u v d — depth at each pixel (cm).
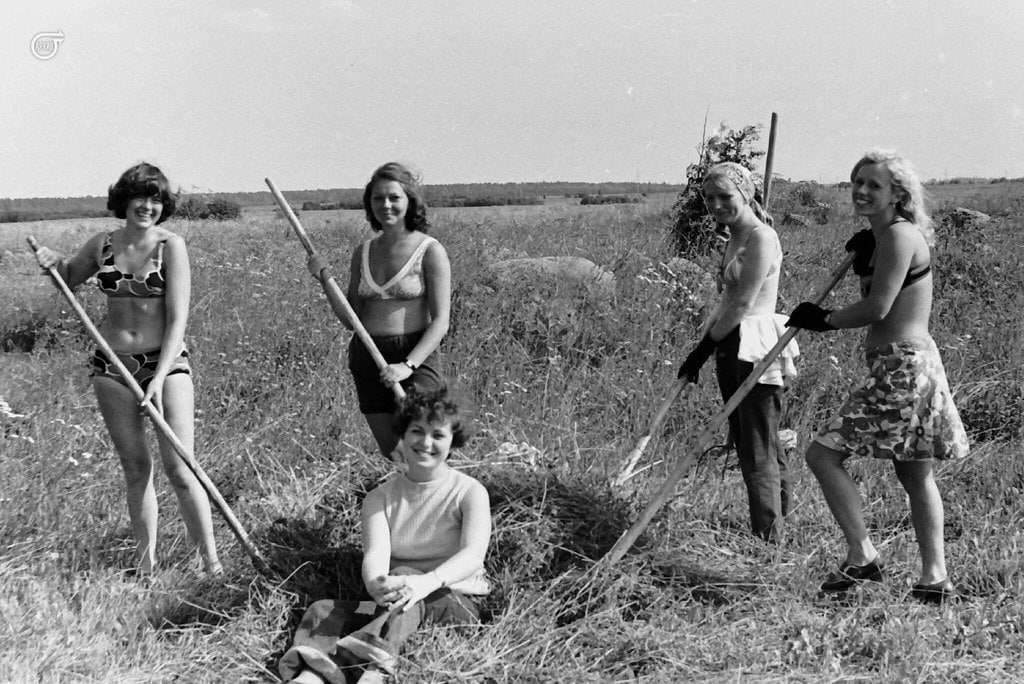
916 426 446
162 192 470
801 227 1564
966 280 1008
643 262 1033
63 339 911
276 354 797
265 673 405
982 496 570
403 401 445
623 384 732
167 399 469
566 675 394
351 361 502
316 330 821
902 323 452
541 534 468
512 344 820
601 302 879
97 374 470
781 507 544
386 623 406
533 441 601
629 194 3597
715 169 525
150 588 456
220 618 434
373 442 639
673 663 405
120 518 529
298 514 509
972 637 419
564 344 817
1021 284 988
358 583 461
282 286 963
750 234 519
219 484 568
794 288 957
